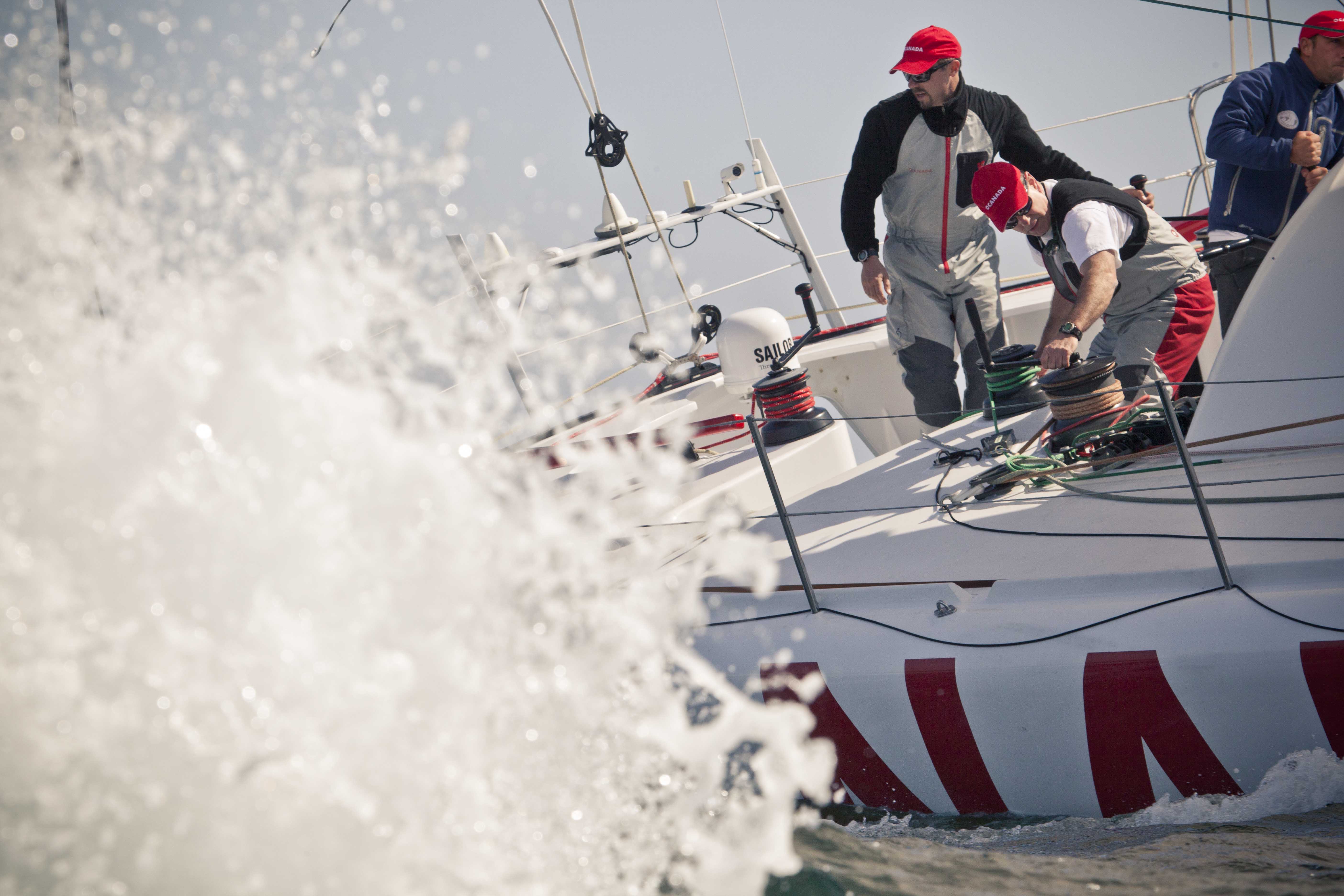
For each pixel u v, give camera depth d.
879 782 2.04
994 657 1.89
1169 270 3.17
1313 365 2.44
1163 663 1.73
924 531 2.50
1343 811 1.59
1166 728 1.73
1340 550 1.81
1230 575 1.83
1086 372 2.75
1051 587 2.02
